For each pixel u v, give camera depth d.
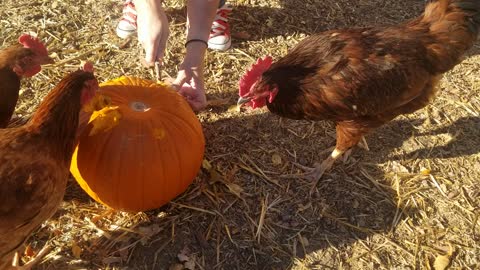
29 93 1.03
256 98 0.80
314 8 1.27
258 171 0.93
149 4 0.91
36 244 0.80
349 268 0.82
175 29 1.18
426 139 1.01
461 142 1.00
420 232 0.87
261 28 1.21
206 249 0.82
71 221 0.83
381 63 0.80
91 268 0.78
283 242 0.84
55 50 1.11
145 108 0.78
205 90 1.06
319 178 0.93
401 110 0.89
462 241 0.86
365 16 1.26
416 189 0.92
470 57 1.17
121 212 0.85
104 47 1.13
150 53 0.91
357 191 0.92
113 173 0.75
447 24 0.85
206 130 0.99
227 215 0.86
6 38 1.12
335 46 0.82
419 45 0.83
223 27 1.13
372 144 1.00
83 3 1.23
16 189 0.63
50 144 0.68
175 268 0.79
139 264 0.79
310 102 0.82
